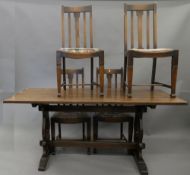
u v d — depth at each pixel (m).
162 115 3.09
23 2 2.92
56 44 3.00
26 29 2.96
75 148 2.74
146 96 2.27
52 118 2.51
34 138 2.93
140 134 2.34
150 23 2.97
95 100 2.07
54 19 2.95
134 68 3.02
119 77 3.03
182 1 2.91
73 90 2.61
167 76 3.02
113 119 2.50
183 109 3.08
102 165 2.34
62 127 3.12
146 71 3.02
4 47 2.98
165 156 2.54
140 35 2.53
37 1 2.92
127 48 2.80
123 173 2.20
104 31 2.98
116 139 2.78
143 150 2.67
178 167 2.32
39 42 2.99
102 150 2.69
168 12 2.93
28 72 3.04
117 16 2.96
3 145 2.73
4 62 3.01
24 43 2.99
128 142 2.44
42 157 2.35
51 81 3.06
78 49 2.20
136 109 2.39
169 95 2.33
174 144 2.83
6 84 3.05
